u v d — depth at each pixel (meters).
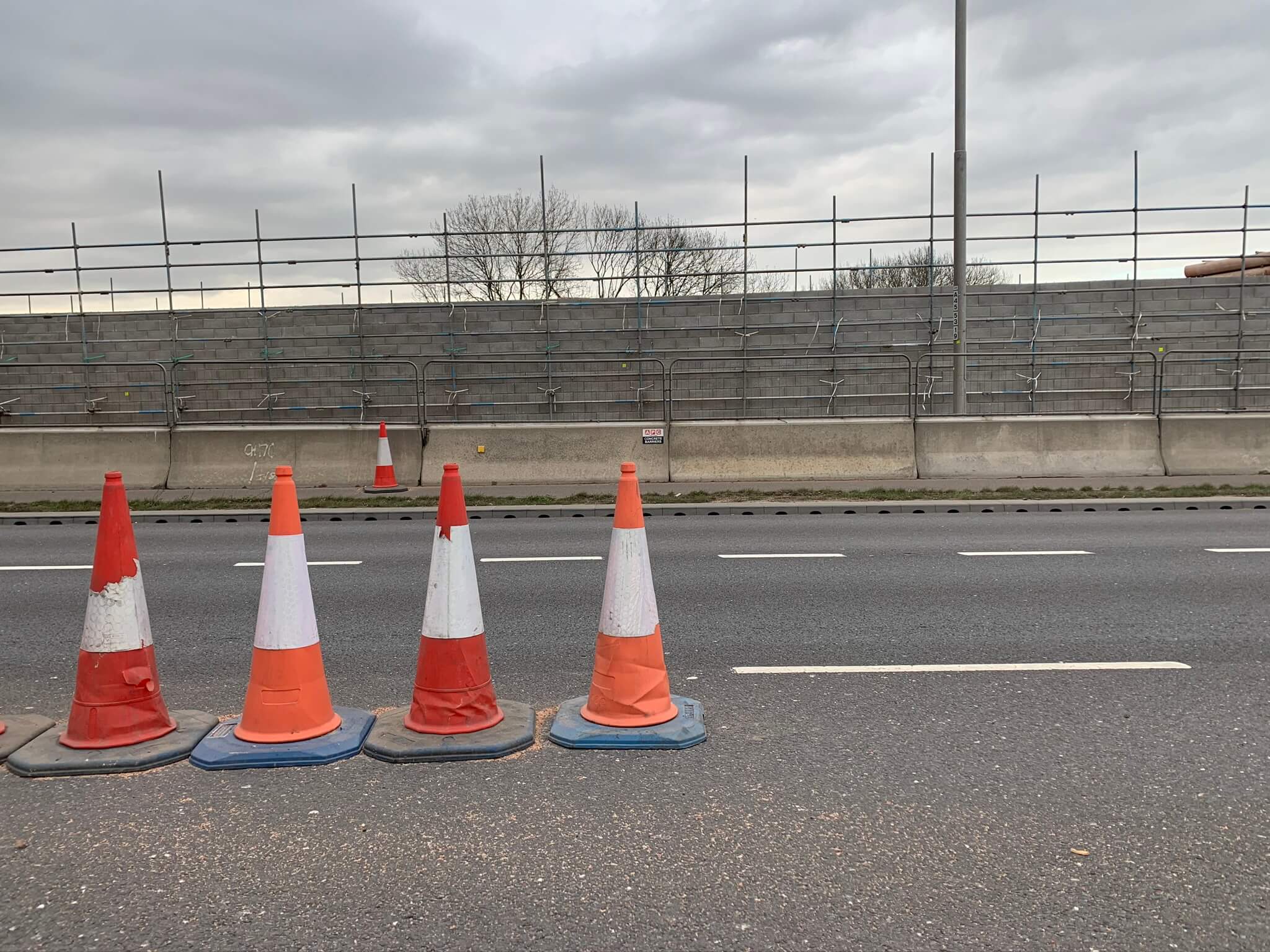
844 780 3.95
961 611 6.98
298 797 3.83
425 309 20.39
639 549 4.55
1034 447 15.30
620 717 4.49
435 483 15.51
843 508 13.02
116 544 4.31
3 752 4.28
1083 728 4.54
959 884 3.11
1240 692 5.04
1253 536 10.41
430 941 2.81
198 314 20.94
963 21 15.05
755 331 19.97
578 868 3.23
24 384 21.28
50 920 2.94
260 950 2.77
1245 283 19.53
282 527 4.36
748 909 2.96
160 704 4.43
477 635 4.46
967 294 19.72
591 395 20.36
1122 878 3.14
